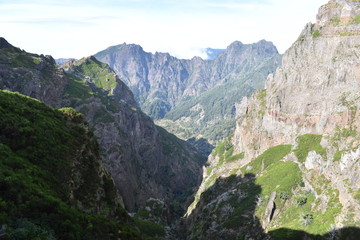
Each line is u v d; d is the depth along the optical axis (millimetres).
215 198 173750
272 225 120938
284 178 142875
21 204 39906
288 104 179875
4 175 43781
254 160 178875
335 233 89438
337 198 106000
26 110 63688
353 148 112062
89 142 71625
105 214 61469
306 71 175500
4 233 33875
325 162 127125
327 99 158000
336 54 163375
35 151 55219
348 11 171125
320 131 157125
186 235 165250
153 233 141250
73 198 54344
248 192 150250
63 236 39875
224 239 130500
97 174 66375
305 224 103438
